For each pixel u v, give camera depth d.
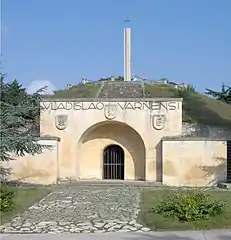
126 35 43.19
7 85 21.59
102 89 35.91
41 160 28.97
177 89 37.25
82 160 31.88
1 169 28.84
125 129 31.75
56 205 18.70
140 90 35.56
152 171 29.45
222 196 20.56
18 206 17.59
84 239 11.97
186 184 28.19
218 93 47.50
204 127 30.88
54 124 30.17
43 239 12.02
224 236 12.16
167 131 29.45
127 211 16.80
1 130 19.34
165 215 14.67
